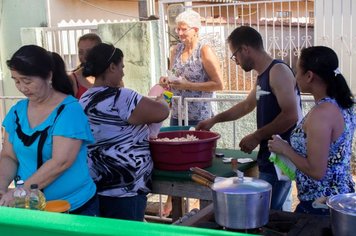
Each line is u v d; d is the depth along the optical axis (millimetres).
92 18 9125
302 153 2486
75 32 7625
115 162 2971
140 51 7121
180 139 3400
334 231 1777
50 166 2295
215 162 3494
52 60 2363
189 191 3184
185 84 4770
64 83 2436
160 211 4719
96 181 3010
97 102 2932
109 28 7293
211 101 4836
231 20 6867
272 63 3133
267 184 1912
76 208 2457
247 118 6570
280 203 3238
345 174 2461
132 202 3027
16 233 1296
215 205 1891
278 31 6664
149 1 7652
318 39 6449
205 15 6914
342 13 6270
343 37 6297
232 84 6930
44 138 2340
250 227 1850
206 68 4773
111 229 1200
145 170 3090
